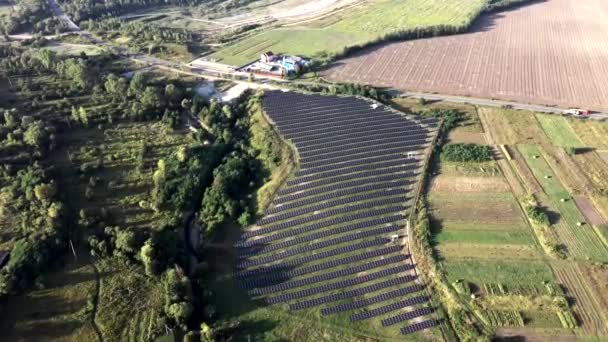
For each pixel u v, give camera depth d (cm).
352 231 9281
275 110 13288
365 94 14262
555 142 11831
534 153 11412
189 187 10119
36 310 7400
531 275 8162
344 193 10194
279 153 11400
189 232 9475
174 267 8181
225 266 8588
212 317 7519
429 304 7875
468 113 13350
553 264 8362
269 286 8181
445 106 13838
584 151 11438
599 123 12600
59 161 10825
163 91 14138
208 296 7838
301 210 9750
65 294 7681
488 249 8750
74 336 7081
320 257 8731
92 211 9319
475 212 9650
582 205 9719
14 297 7562
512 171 10781
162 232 8956
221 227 9456
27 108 12650
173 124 12756
